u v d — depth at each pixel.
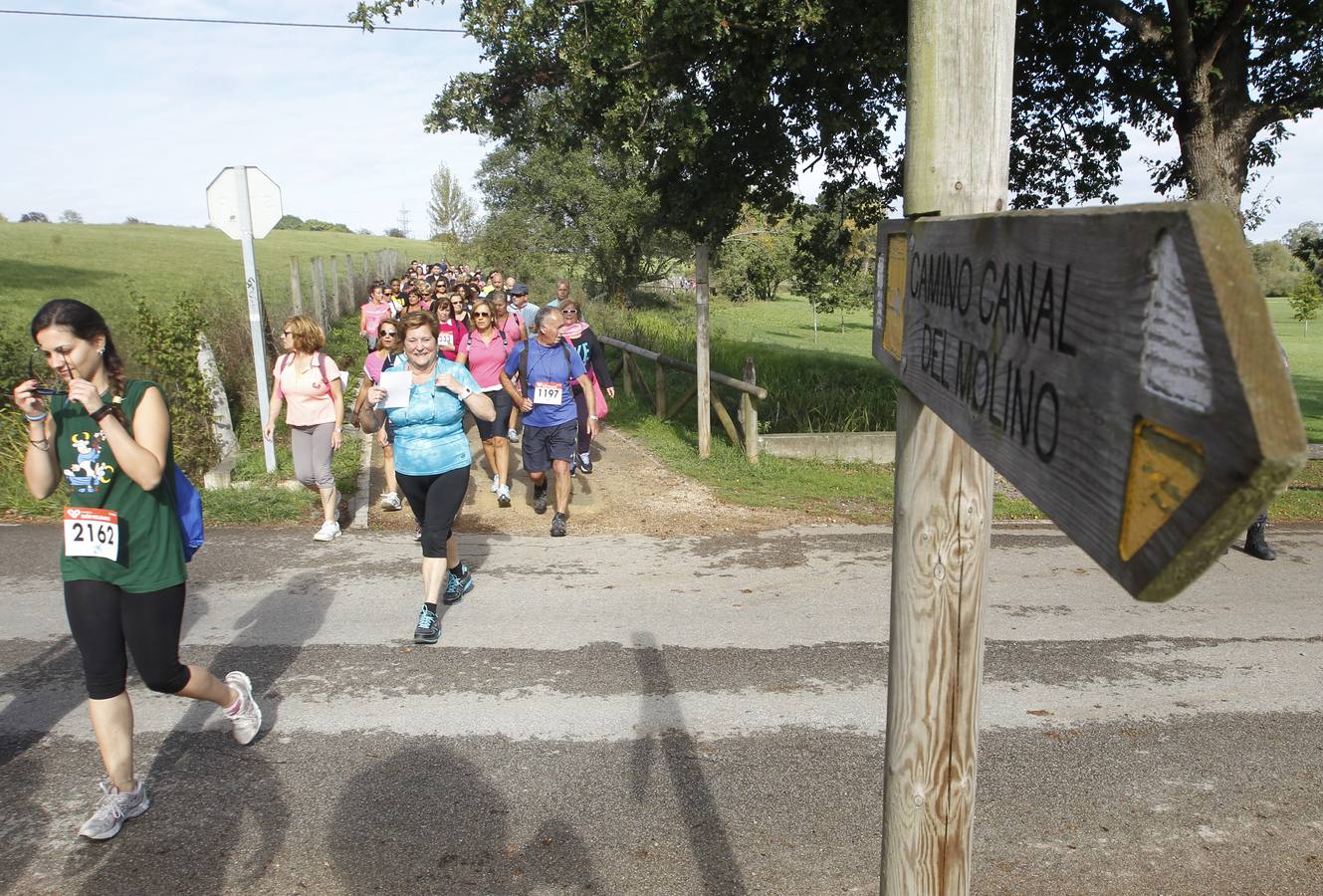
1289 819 3.69
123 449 3.12
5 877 3.12
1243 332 0.60
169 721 4.20
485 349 7.99
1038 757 4.12
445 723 4.24
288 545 6.95
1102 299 0.83
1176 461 0.69
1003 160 1.58
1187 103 10.48
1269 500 0.60
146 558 3.30
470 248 40.50
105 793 3.39
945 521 1.58
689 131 9.16
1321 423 15.53
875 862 3.32
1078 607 6.08
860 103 9.91
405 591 5.97
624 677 4.77
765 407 13.09
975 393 1.20
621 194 29.45
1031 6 10.48
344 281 27.12
